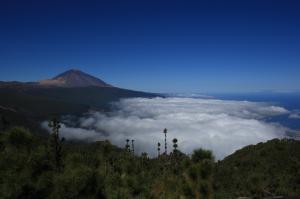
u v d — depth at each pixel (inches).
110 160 625.9
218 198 461.7
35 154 354.9
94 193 362.9
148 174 658.8
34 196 326.0
